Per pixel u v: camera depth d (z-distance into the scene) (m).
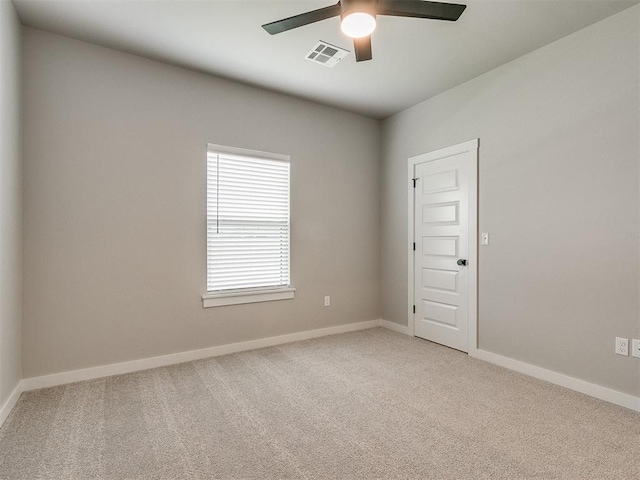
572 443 1.84
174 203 3.01
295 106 3.71
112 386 2.54
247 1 2.17
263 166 3.52
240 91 3.36
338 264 4.07
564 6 2.21
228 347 3.30
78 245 2.62
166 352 2.98
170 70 2.99
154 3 2.19
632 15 2.22
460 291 3.38
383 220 4.39
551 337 2.64
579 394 2.43
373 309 4.37
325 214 3.96
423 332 3.80
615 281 2.30
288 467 1.65
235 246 3.36
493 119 3.05
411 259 3.95
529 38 2.57
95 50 2.68
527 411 2.19
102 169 2.71
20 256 2.39
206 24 2.42
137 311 2.85
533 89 2.75
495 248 3.04
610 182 2.32
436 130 3.63
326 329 3.96
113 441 1.85
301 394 2.43
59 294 2.55
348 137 4.14
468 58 2.86
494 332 3.05
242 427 2.00
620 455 1.74
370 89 3.49
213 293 3.21
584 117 2.45
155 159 2.92
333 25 2.41
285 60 2.91
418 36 2.54
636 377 2.20
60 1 2.17
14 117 2.24
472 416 2.12
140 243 2.86
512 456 1.73
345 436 1.91
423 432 1.95
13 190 2.23
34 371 2.47
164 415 2.12
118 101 2.77
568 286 2.54
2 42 2.00
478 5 2.19
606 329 2.34
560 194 2.58
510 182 2.92
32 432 1.93
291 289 3.66
